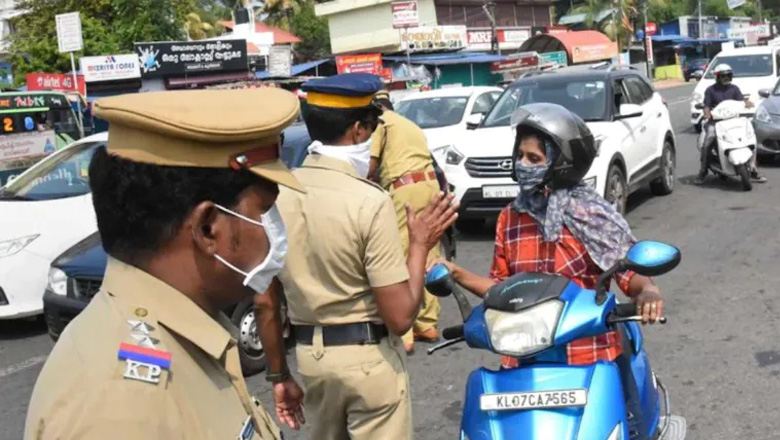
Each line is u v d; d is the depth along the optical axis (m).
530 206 3.11
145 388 1.27
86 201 7.48
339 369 2.84
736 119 11.18
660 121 11.15
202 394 1.37
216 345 1.40
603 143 9.23
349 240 2.75
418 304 2.82
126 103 1.37
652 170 10.72
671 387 5.03
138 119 1.34
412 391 5.26
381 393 2.85
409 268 2.81
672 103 29.36
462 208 9.38
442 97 13.76
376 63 28.53
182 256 1.42
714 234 8.91
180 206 1.38
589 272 3.06
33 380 6.07
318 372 2.88
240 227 1.44
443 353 5.89
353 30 39.81
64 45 15.86
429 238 2.88
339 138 2.98
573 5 61.56
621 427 2.57
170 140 1.36
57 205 7.35
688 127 20.11
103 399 1.24
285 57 30.17
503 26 43.97
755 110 13.42
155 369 1.29
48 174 7.79
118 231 1.39
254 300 3.09
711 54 66.56
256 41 35.44
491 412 2.64
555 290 2.69
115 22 27.84
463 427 2.76
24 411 5.46
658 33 66.62
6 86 24.69
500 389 2.69
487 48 41.41
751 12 82.19
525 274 2.82
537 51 37.34
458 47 37.50
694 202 10.77
